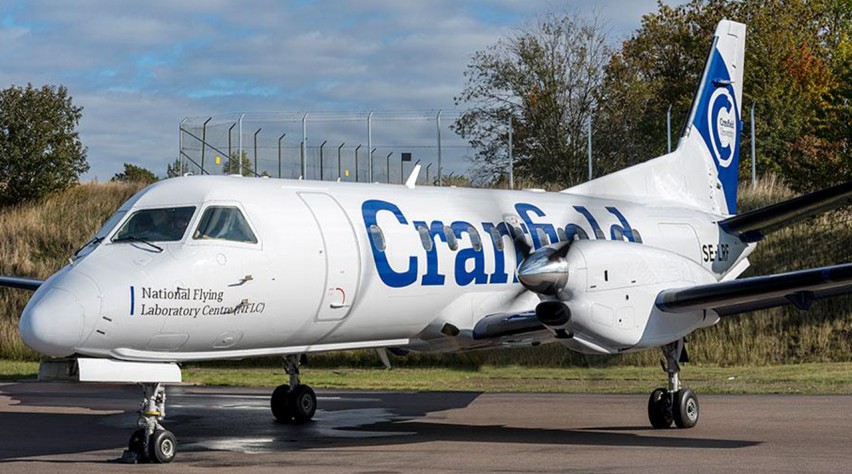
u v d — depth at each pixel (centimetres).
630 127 4084
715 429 1245
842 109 2677
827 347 2350
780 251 2717
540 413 1459
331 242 1173
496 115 4097
